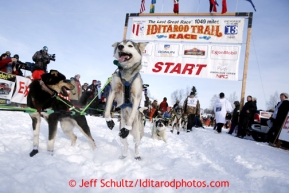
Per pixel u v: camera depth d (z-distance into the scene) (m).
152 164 2.72
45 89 2.75
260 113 7.45
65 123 3.30
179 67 8.49
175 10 8.62
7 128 4.07
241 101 7.71
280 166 3.07
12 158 2.30
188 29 8.53
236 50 7.99
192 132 8.05
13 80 6.08
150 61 8.77
